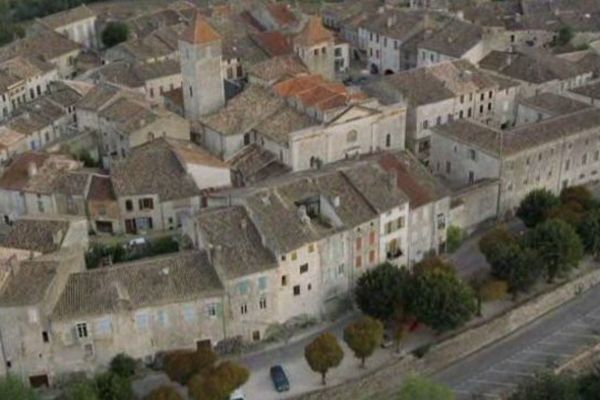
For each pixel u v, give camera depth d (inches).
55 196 6747.1
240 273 5492.1
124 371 5319.9
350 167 6387.8
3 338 5196.9
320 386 5393.7
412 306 5718.5
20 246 5885.8
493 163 7052.2
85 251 6146.7
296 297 5807.1
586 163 7642.7
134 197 6653.5
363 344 5403.5
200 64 7849.4
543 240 6343.5
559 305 6461.6
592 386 5369.1
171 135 7623.0
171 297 5398.6
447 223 6712.6
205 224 5762.8
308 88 7746.1
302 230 5757.9
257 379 5447.8
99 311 5260.8
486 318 6107.3
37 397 5054.1
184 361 5211.6
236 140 7455.7
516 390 5462.6
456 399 5531.5
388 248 6264.8
